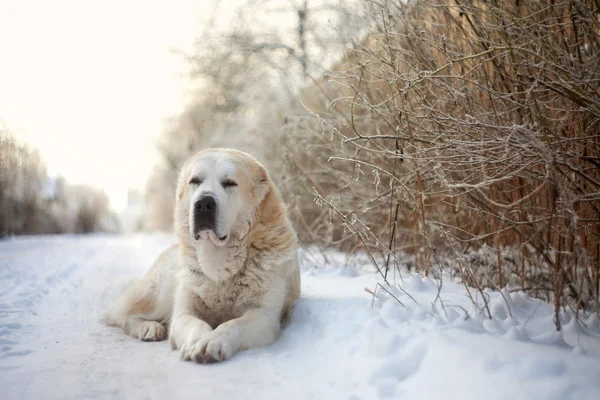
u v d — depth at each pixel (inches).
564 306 125.6
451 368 82.0
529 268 154.9
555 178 102.0
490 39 131.3
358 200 249.9
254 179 139.7
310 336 120.0
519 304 133.3
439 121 128.5
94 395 85.2
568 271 123.1
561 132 132.3
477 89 147.6
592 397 69.4
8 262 371.2
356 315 120.7
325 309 131.3
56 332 145.0
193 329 116.6
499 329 106.7
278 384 90.0
